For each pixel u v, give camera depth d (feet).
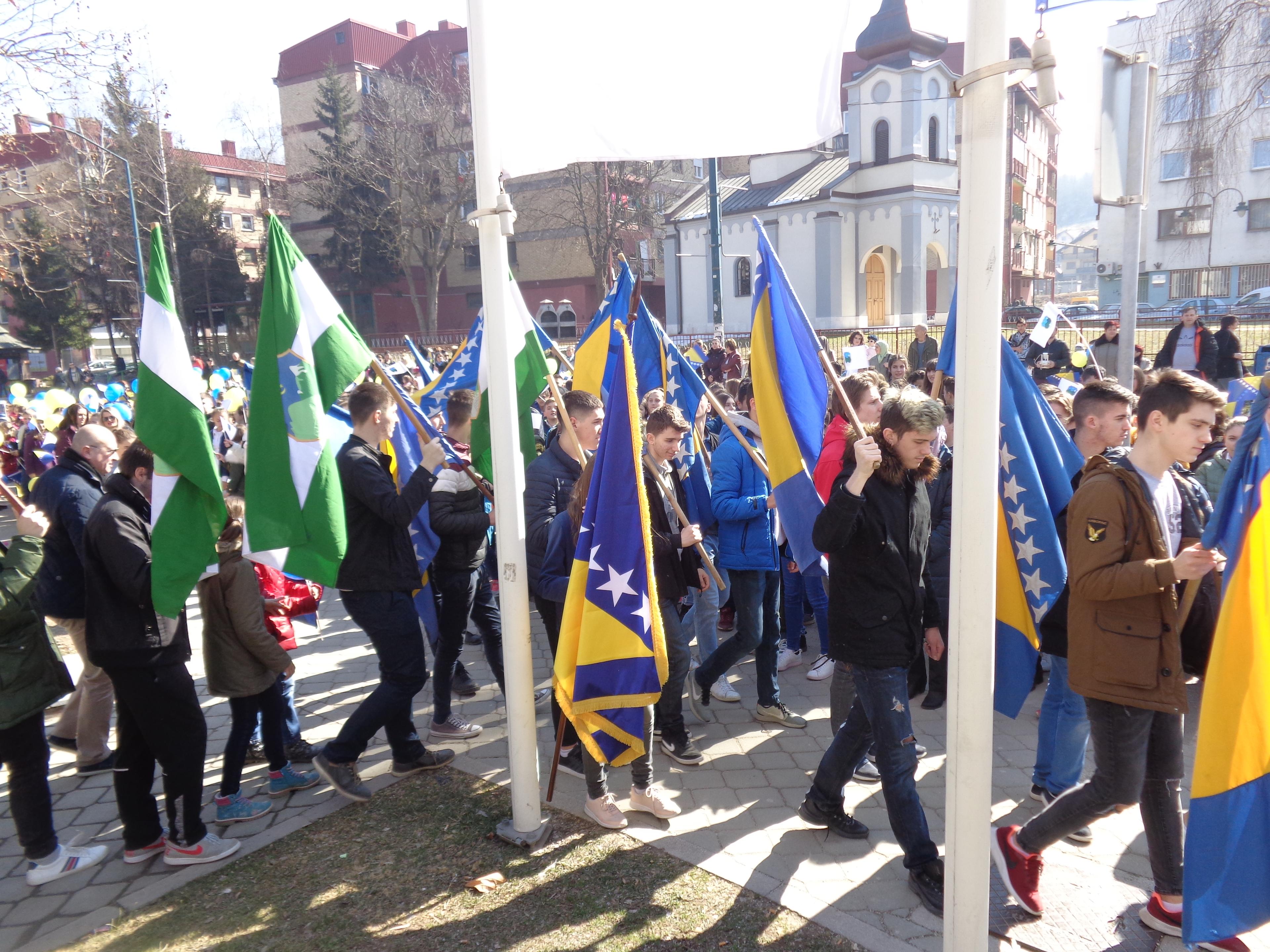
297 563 12.31
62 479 14.70
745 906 10.63
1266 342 56.49
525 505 13.35
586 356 19.63
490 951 9.90
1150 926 10.03
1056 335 43.88
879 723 10.89
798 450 12.85
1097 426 12.62
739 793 13.66
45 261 133.28
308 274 12.87
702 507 17.79
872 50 114.83
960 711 8.01
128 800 12.00
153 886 11.53
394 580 13.53
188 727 11.75
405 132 143.74
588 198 125.90
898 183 114.42
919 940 9.93
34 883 11.76
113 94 48.08
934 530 16.01
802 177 124.67
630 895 10.89
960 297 7.57
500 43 11.22
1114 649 9.41
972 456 7.62
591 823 12.73
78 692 15.81
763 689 16.33
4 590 11.02
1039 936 9.96
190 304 150.30
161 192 130.82
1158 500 9.95
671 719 14.70
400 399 13.57
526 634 11.94
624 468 11.72
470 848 12.12
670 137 12.19
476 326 22.58
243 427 38.09
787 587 19.43
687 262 129.59
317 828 12.88
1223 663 8.23
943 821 12.81
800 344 13.09
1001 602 12.57
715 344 49.70
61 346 146.51
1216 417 9.59
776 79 12.01
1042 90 7.34
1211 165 53.11
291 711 14.96
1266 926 10.09
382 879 11.44
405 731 14.32
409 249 153.58
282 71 178.50
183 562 11.44
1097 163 13.52
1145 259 125.80
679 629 14.25
